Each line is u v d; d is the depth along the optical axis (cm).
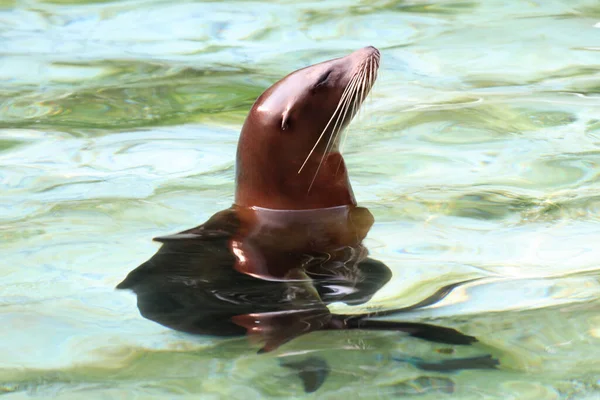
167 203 1519
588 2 2964
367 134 1870
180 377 985
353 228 1359
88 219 1457
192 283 1170
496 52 2484
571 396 931
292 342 1043
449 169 1666
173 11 3030
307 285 1165
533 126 1900
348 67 1366
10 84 2322
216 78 2353
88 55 2581
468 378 969
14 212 1501
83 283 1217
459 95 2130
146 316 1113
